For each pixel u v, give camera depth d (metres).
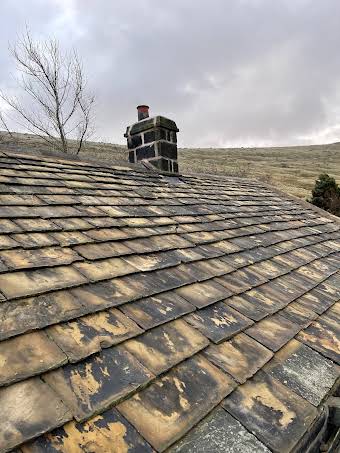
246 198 7.44
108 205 3.95
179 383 1.78
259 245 4.46
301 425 1.74
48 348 1.69
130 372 1.73
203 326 2.31
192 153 89.75
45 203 3.35
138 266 2.81
